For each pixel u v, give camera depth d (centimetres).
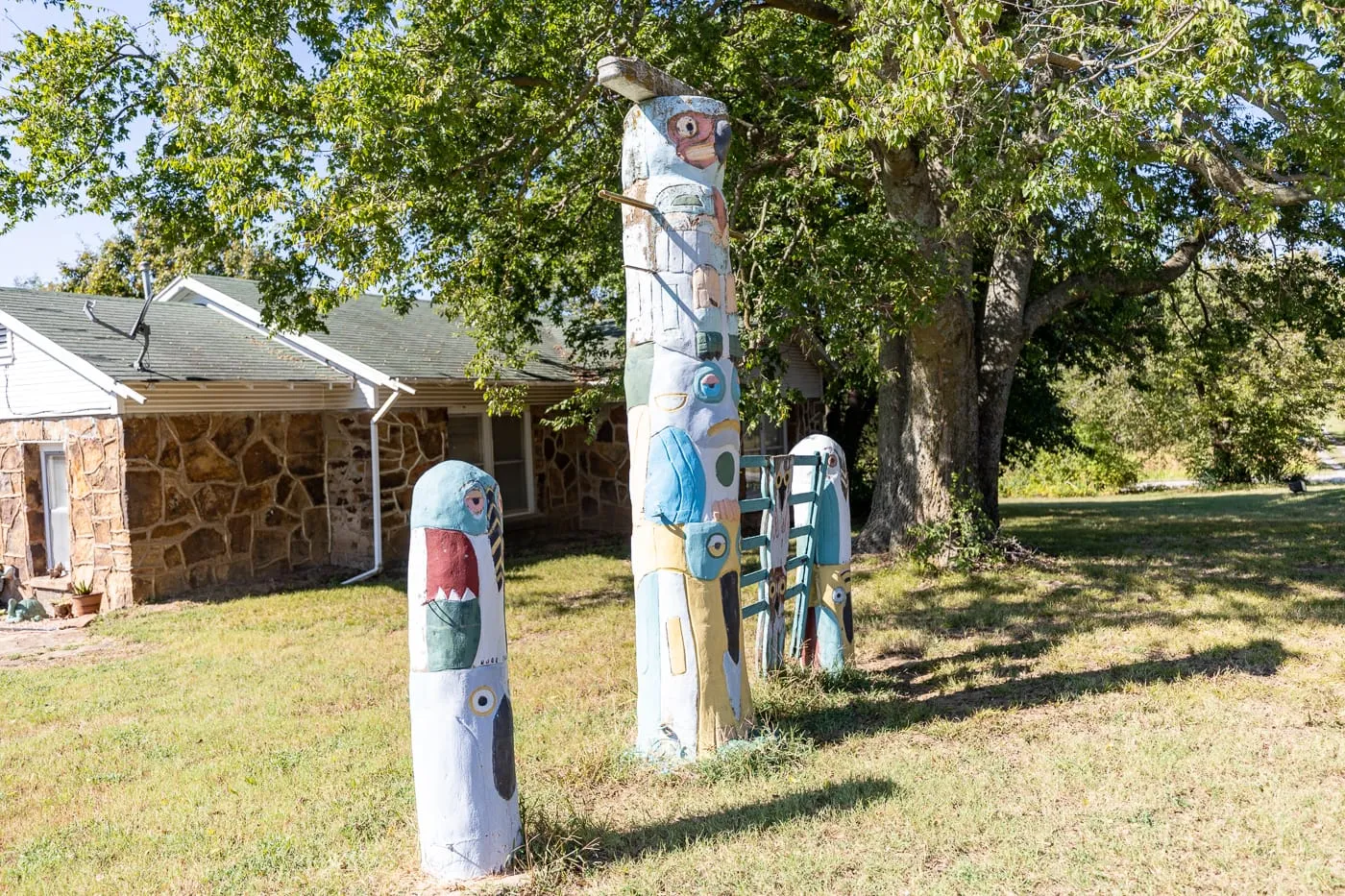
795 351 1667
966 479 1123
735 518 522
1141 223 832
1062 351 1708
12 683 757
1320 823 404
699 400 508
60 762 561
